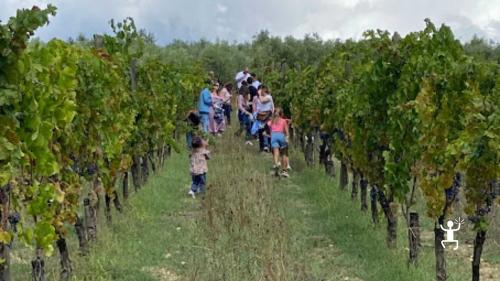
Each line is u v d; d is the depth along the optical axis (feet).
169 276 25.93
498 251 29.60
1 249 17.75
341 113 37.42
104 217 32.71
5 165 16.47
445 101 23.32
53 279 23.63
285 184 46.21
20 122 18.06
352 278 25.73
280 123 48.73
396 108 25.82
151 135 43.09
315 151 52.54
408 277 25.04
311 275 24.85
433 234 33.24
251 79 69.10
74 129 26.04
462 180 24.59
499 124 19.76
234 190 37.45
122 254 27.53
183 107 62.54
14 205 18.71
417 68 26.30
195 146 41.34
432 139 23.45
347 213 35.29
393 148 26.53
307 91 52.75
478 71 23.52
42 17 15.21
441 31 26.66
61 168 23.97
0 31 14.99
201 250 28.14
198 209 37.96
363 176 34.40
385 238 30.48
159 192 41.19
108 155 29.60
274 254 25.76
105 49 35.45
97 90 27.32
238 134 71.41
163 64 53.16
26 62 16.44
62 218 23.21
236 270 25.00
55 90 20.83
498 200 21.48
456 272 26.63
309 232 32.42
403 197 26.50
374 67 28.96
